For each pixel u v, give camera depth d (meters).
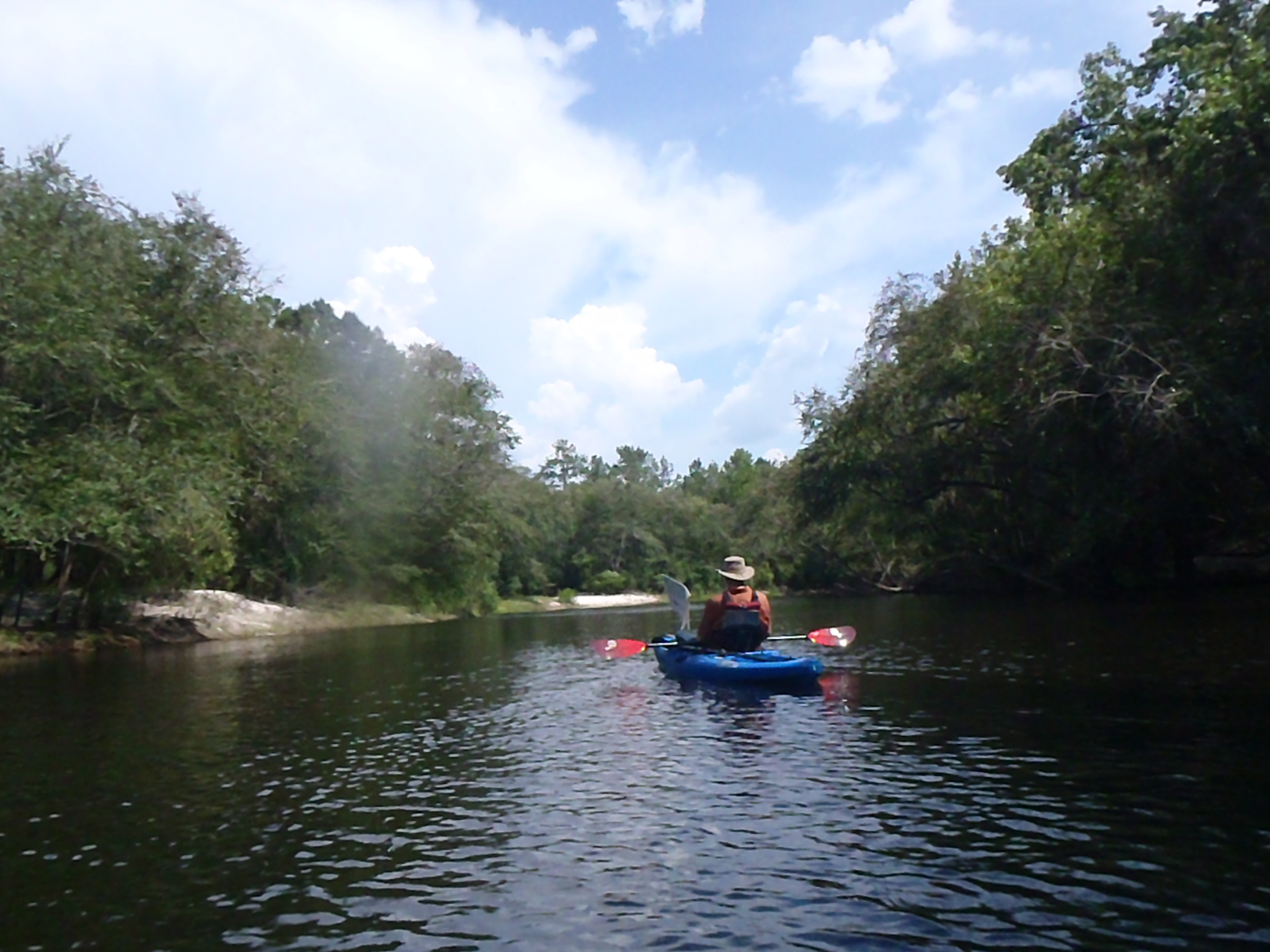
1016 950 4.07
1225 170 19.33
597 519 83.38
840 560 54.81
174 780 7.68
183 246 25.27
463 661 17.34
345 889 5.04
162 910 4.84
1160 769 6.68
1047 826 5.60
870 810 6.07
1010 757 7.28
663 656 13.76
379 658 18.61
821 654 15.16
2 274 19.47
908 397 31.33
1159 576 32.81
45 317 20.06
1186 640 14.34
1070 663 12.48
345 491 37.84
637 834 5.79
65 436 20.48
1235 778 6.37
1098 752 7.26
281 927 4.58
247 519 33.91
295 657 19.36
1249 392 21.03
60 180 22.89
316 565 37.75
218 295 26.30
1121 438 24.34
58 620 23.69
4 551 21.62
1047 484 30.44
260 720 10.68
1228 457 23.78
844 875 4.98
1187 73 23.75
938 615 24.28
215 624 27.61
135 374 22.67
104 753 8.90
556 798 6.71
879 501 37.19
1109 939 4.14
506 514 51.00
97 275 21.88
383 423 41.88
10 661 19.59
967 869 4.98
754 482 84.31
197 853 5.74
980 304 28.42
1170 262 21.42
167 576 24.75
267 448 29.70
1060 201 29.25
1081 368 23.09
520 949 4.25
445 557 45.81
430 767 7.87
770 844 5.50
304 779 7.58
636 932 4.37
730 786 6.84
